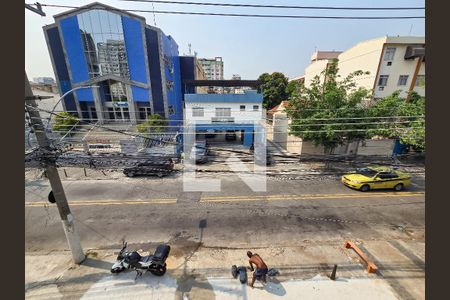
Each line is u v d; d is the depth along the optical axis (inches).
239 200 504.1
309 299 270.7
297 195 530.3
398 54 937.5
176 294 276.5
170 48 1146.7
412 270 313.7
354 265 322.7
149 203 487.2
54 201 301.3
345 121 636.7
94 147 690.2
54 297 271.6
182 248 354.3
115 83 1061.1
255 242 368.2
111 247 355.9
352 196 527.8
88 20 959.6
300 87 716.7
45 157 274.1
